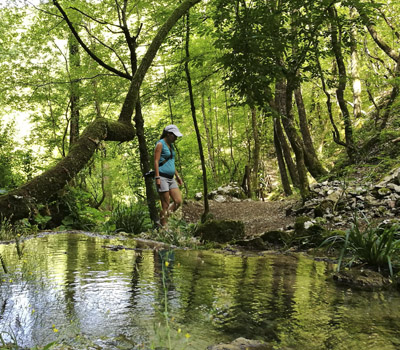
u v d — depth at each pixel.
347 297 2.37
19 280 2.62
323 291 2.53
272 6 7.25
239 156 26.78
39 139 16.86
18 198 4.20
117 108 17.39
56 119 16.86
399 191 7.25
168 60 11.05
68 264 3.24
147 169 8.16
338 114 24.02
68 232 6.91
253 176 21.25
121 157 18.84
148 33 11.16
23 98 15.04
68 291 2.33
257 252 5.00
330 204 7.53
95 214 8.84
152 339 1.58
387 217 6.39
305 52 7.66
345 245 3.53
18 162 15.24
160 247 4.90
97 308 1.99
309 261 4.01
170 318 1.85
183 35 8.73
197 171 24.94
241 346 1.51
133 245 4.92
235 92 7.43
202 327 1.75
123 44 11.66
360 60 18.56
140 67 7.30
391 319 1.91
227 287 2.57
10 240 5.11
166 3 9.44
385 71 17.84
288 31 7.67
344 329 1.74
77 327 1.71
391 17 14.09
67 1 10.95
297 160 8.88
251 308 2.07
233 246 5.70
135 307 2.02
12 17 12.86
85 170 10.98
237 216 11.23
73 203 8.44
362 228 5.90
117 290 2.38
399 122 10.65
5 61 14.41
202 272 3.12
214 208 12.88
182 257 3.98
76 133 16.28
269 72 7.05
